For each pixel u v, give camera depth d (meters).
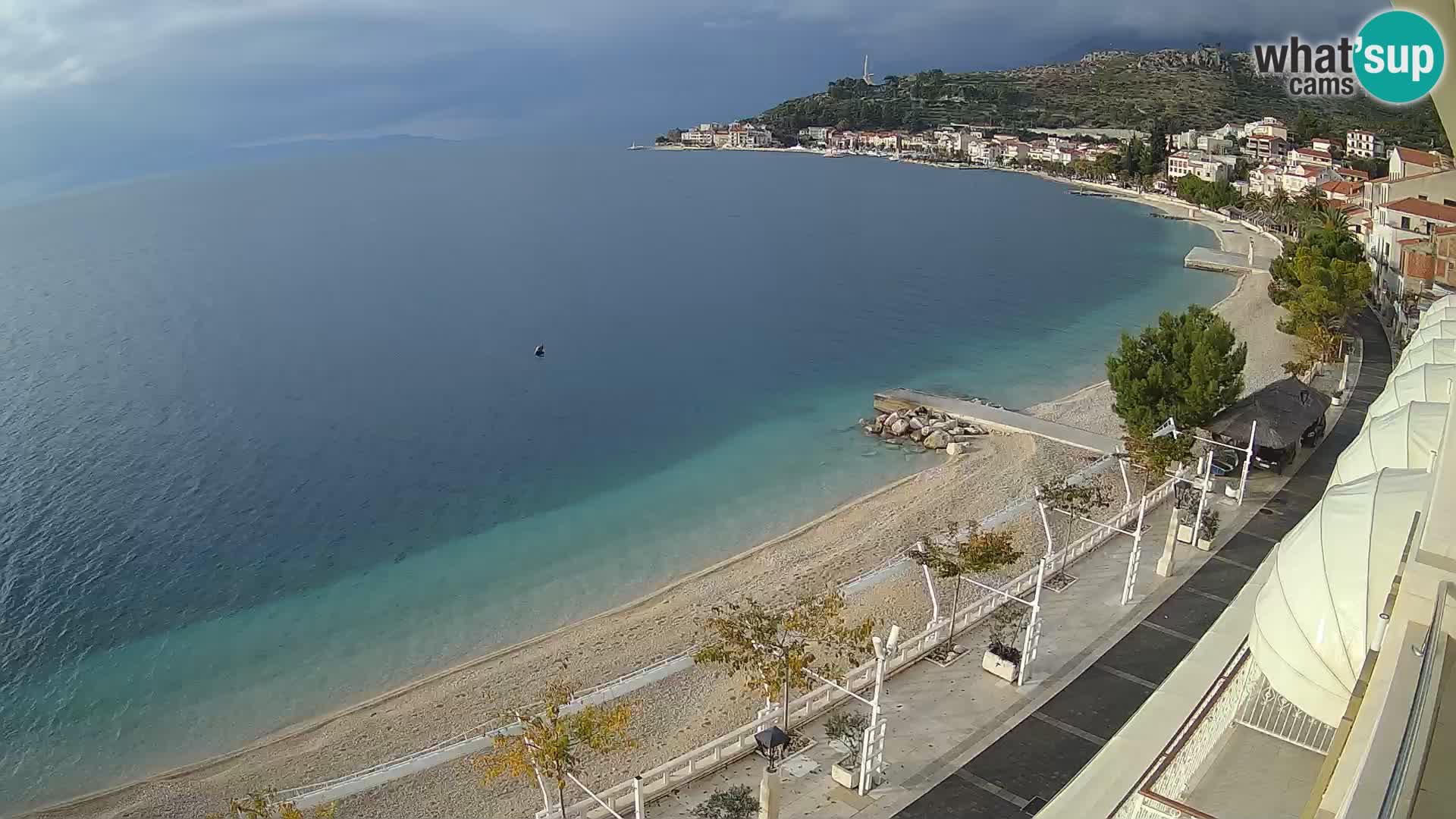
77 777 35.47
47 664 42.88
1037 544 45.69
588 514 57.50
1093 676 32.28
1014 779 27.48
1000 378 83.00
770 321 110.44
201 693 40.41
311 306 123.94
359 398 82.38
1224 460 49.59
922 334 101.81
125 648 44.00
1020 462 57.97
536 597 47.56
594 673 39.34
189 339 106.19
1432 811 9.88
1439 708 11.23
